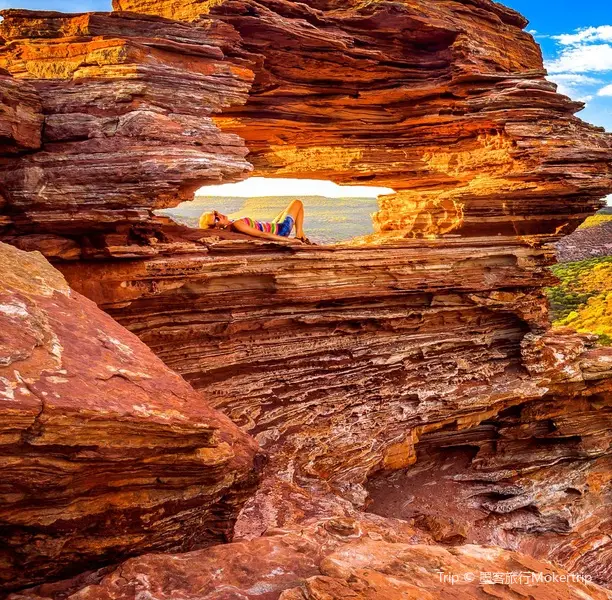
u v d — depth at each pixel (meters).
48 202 10.25
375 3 14.91
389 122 17.02
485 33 16.81
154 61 11.10
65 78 11.03
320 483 12.52
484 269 16.08
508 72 16.69
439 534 14.95
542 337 17.92
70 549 5.36
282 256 12.82
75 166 10.33
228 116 15.62
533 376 17.06
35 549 5.14
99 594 5.12
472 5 16.81
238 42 12.66
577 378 17.45
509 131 16.03
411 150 17.69
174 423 5.45
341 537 7.11
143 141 10.50
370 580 5.64
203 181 10.65
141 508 5.61
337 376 14.48
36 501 5.00
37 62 11.20
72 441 4.91
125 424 5.16
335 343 14.34
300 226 14.55
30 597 5.20
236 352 13.06
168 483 5.74
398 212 19.53
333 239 25.94
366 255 13.94
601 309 49.47
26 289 6.38
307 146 17.64
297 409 13.84
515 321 17.16
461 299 15.93
